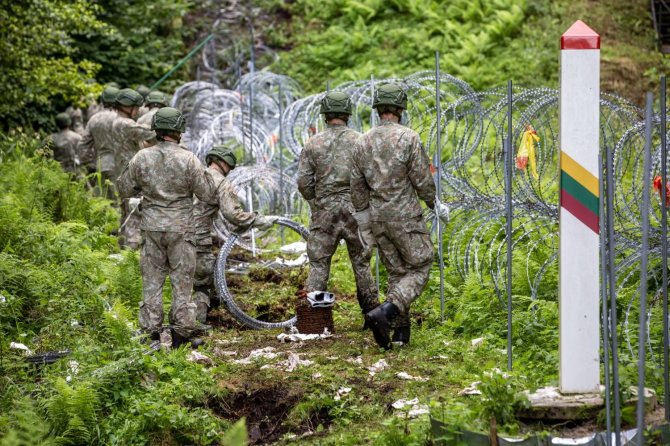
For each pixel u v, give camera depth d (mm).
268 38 30312
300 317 11297
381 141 10109
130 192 10781
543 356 9391
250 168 15836
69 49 22656
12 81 21969
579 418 7547
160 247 10656
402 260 10297
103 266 12656
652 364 8586
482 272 12180
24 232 13242
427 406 8328
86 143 17250
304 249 15250
